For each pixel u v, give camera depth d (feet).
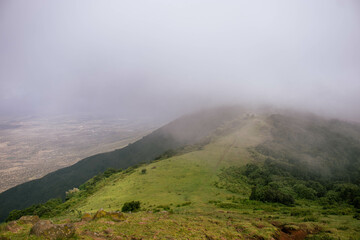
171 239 50.37
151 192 164.35
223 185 183.93
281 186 205.67
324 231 73.72
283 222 81.35
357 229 74.59
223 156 285.02
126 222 61.36
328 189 230.68
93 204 161.38
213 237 56.39
